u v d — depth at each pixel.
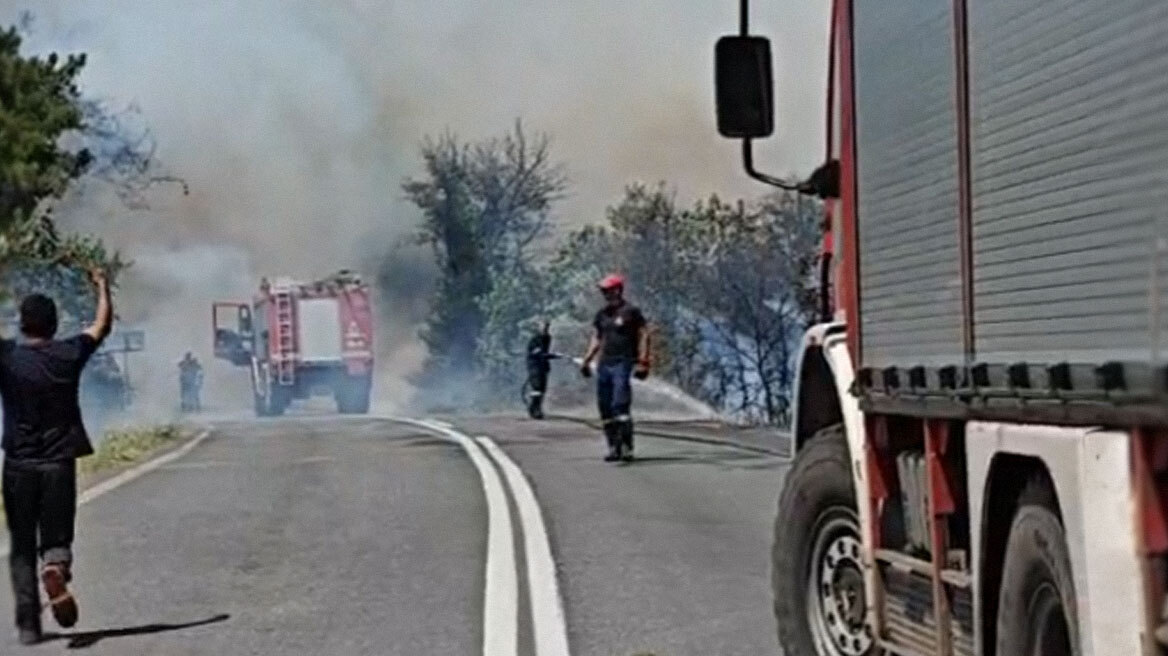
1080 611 5.14
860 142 7.45
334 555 13.14
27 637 10.04
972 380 6.12
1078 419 5.23
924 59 6.68
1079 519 5.16
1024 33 5.70
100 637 10.16
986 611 6.09
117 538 14.45
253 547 13.73
